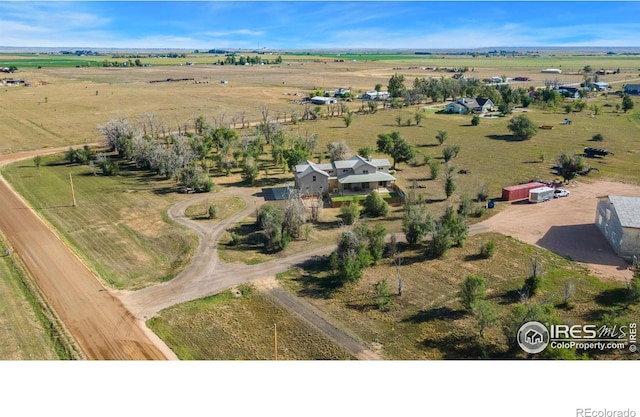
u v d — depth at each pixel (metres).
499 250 50.91
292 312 39.69
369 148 92.81
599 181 74.88
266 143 104.88
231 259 49.16
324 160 89.94
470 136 113.00
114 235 55.12
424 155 91.38
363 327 37.59
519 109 156.75
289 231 54.16
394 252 50.16
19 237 54.03
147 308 40.09
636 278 41.84
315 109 139.75
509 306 40.19
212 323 38.09
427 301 41.19
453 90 179.75
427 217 52.81
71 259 48.81
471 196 68.44
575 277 44.69
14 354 33.56
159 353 34.19
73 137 110.19
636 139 105.62
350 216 57.88
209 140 95.38
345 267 43.53
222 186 74.12
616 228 49.62
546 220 58.88
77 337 35.97
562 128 120.38
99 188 72.56
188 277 45.47
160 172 79.12
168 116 138.50
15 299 41.00
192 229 56.81
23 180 76.31
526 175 78.88
